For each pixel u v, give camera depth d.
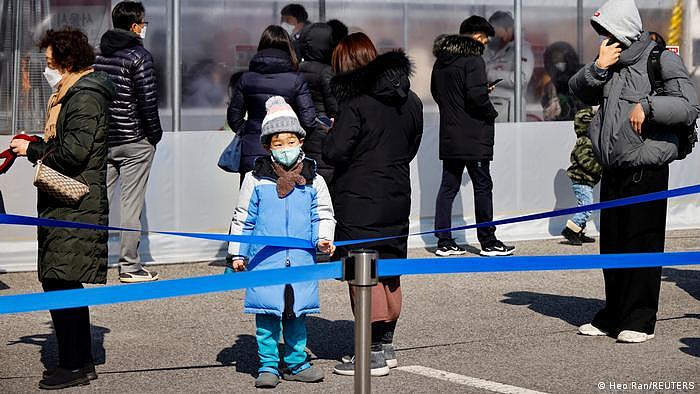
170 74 9.59
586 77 6.37
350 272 3.89
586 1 11.06
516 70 10.66
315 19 10.20
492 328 6.87
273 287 5.33
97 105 5.32
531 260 4.90
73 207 5.29
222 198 9.48
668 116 6.09
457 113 9.38
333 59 5.95
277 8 10.05
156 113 8.27
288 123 5.44
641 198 5.78
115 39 8.14
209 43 9.80
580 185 10.16
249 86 8.29
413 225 10.21
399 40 10.51
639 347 6.32
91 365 5.61
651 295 6.45
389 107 5.76
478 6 10.73
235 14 9.88
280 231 5.43
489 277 8.66
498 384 5.52
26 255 8.83
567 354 6.16
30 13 9.08
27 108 9.09
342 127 5.71
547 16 10.92
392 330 5.84
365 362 3.88
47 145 5.41
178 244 9.31
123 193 8.35
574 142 10.84
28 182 8.77
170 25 9.55
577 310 7.43
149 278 8.47
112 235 9.07
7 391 5.43
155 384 5.56
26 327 6.89
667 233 11.05
